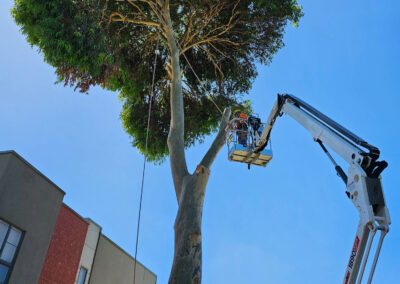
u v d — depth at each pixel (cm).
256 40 1316
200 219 702
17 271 931
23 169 999
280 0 1221
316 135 614
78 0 1044
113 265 1463
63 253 1179
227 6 1223
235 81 1402
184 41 1284
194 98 1421
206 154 828
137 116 1428
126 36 1256
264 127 831
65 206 1218
